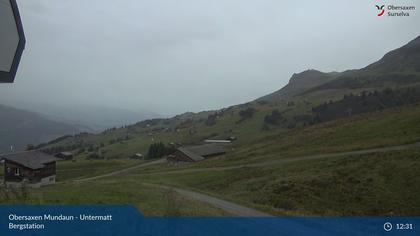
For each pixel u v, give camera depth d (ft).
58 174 394.11
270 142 348.59
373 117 313.94
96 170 410.52
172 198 91.50
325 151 225.35
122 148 655.76
